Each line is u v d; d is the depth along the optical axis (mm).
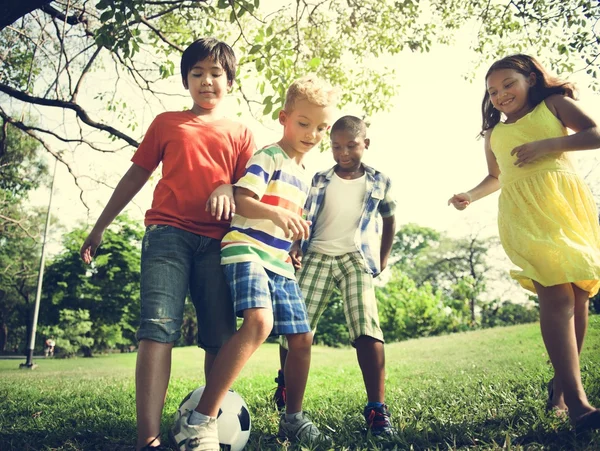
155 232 2441
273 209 2295
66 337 30359
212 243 2539
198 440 2072
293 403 2615
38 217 23141
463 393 3828
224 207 2326
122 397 4684
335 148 3361
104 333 32344
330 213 3287
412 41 8172
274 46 5215
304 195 2605
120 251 33125
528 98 2816
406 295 21547
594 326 8141
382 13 7852
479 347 10383
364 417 2982
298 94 2471
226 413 2320
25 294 33375
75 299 32531
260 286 2273
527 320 26422
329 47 7938
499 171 3158
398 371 7195
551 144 2553
